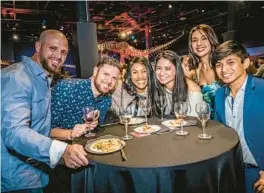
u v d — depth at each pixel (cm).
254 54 1062
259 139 196
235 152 157
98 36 1557
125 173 136
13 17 854
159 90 263
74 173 159
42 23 883
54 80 252
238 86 205
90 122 199
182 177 135
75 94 227
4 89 155
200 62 306
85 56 429
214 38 289
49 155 146
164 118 236
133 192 137
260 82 199
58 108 225
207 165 138
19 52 1095
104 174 142
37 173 177
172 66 253
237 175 166
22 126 150
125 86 269
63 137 192
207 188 140
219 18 1185
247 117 197
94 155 154
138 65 261
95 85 229
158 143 167
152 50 928
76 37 432
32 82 166
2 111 151
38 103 169
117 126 217
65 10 808
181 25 1320
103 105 242
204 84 296
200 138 172
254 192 197
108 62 223
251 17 1052
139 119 234
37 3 764
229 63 197
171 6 891
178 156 144
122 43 975
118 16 996
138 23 1198
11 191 167
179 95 257
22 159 168
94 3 804
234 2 651
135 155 149
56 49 190
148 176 133
